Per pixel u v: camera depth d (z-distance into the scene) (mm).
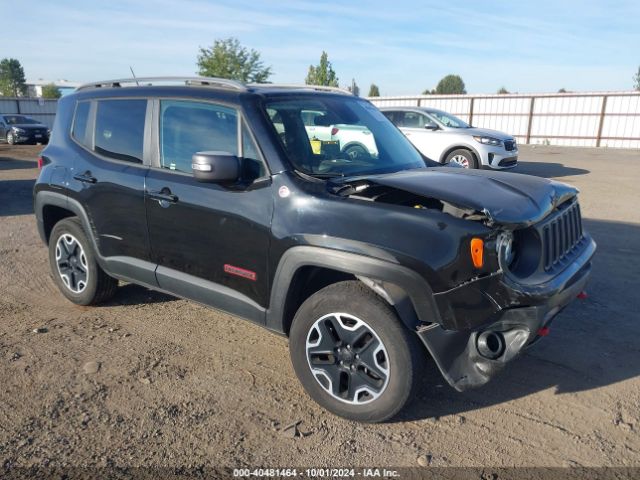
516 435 3059
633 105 25406
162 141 3947
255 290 3436
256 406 3348
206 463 2830
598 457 2865
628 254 6387
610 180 12891
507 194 3064
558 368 3783
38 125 24750
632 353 3992
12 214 8906
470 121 30469
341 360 3150
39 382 3592
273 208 3260
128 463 2822
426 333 2865
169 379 3652
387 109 14117
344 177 3400
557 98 27469
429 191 2947
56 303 4984
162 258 3969
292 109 3666
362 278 2984
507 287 2795
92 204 4363
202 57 34500
